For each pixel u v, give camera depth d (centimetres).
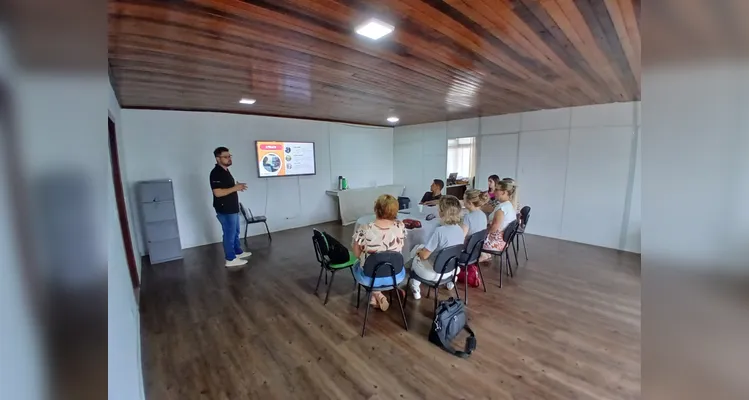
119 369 84
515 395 187
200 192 504
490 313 283
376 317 279
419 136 727
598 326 260
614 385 194
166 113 465
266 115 562
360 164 723
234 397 188
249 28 181
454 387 195
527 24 180
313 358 223
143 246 449
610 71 277
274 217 590
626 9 162
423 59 241
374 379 202
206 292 332
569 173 511
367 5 156
